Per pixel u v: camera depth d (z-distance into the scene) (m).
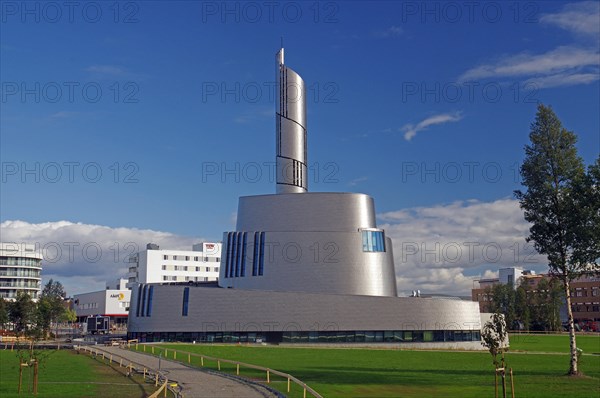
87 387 50.44
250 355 87.31
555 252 62.56
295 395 45.34
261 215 128.62
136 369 63.78
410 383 54.72
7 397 44.78
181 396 44.25
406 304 117.88
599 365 74.31
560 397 45.97
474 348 117.69
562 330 190.75
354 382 55.03
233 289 121.50
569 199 61.84
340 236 125.38
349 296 118.75
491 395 47.03
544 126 64.31
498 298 186.62
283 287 124.31
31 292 179.50
